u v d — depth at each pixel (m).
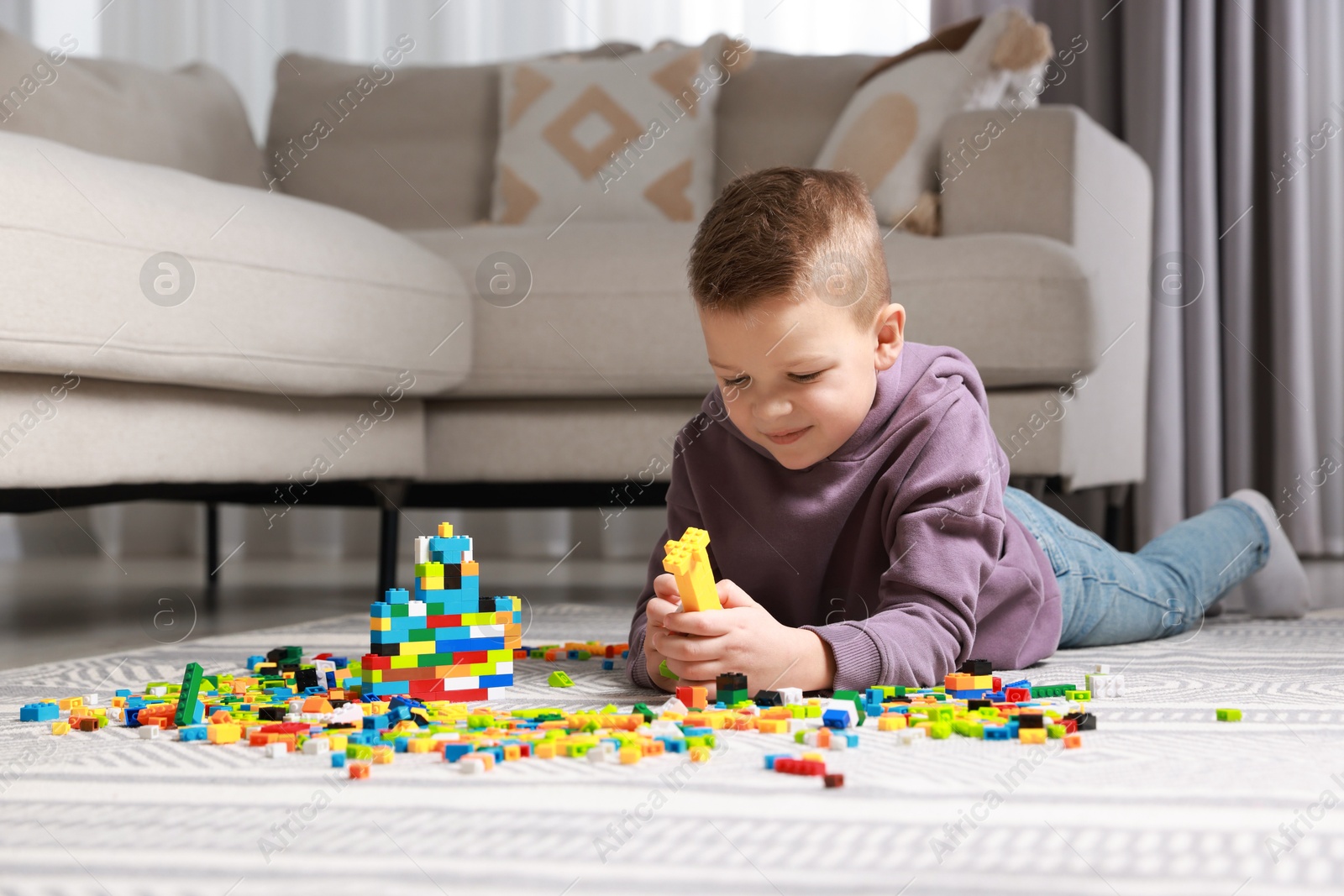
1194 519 1.55
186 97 2.54
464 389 1.91
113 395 1.40
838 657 0.92
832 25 3.13
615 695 1.00
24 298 1.24
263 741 0.78
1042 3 2.99
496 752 0.71
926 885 0.50
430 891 0.50
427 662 0.96
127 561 3.19
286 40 3.42
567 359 1.86
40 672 1.17
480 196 2.65
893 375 1.08
